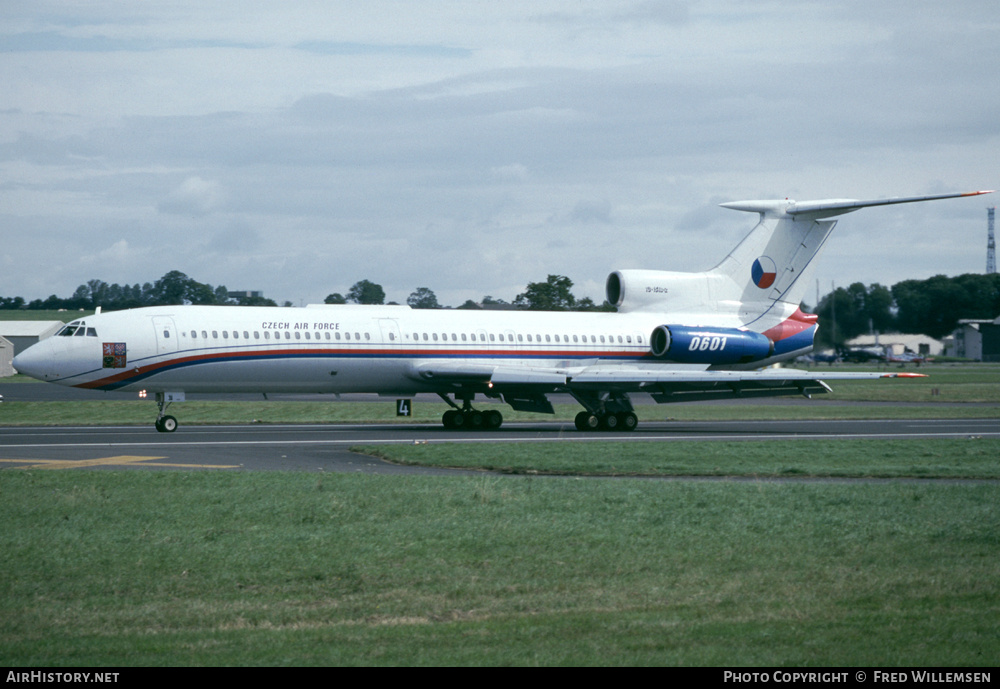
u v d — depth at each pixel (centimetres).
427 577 2683
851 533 3222
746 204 9119
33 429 7631
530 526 3269
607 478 4462
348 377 7781
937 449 5762
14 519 3325
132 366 7088
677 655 1975
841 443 6053
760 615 2291
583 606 2398
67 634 2186
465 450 5491
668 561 2853
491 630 2180
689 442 6100
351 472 4506
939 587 2544
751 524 3341
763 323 9238
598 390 7875
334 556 2886
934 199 8000
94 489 3875
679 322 9019
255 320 7506
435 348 8012
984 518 3459
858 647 2028
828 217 9200
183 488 3928
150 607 2403
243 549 2947
